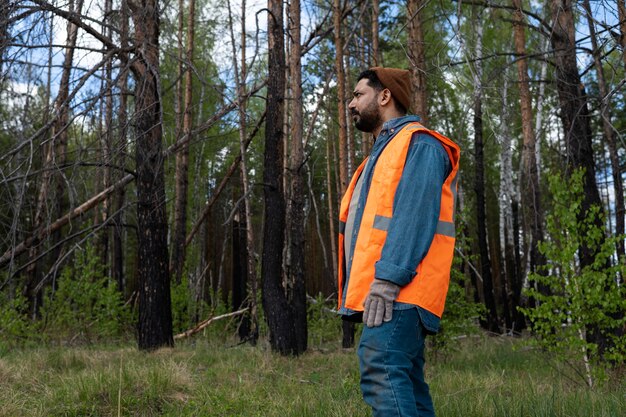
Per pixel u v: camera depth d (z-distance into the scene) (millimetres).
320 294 14969
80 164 6578
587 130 7332
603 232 6520
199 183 21656
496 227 30594
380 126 2414
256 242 23594
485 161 24047
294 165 9852
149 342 8906
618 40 5469
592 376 6180
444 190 2197
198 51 16625
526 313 6516
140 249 9117
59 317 11336
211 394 5016
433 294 2051
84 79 6625
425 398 2428
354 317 2188
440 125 19062
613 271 6148
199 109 16328
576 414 3520
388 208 2109
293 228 9875
